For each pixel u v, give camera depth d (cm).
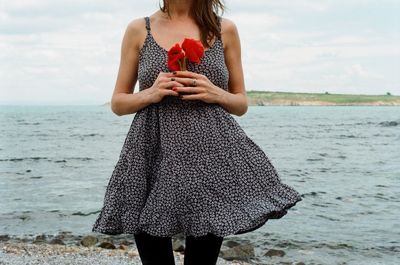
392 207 1423
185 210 310
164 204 309
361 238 1064
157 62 323
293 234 1088
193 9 332
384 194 1661
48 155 3170
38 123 9138
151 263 323
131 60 336
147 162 320
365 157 3034
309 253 948
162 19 334
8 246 905
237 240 1031
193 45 315
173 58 315
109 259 799
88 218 1276
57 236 1073
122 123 9494
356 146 3888
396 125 7738
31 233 1112
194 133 315
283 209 319
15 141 4519
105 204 323
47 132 6103
